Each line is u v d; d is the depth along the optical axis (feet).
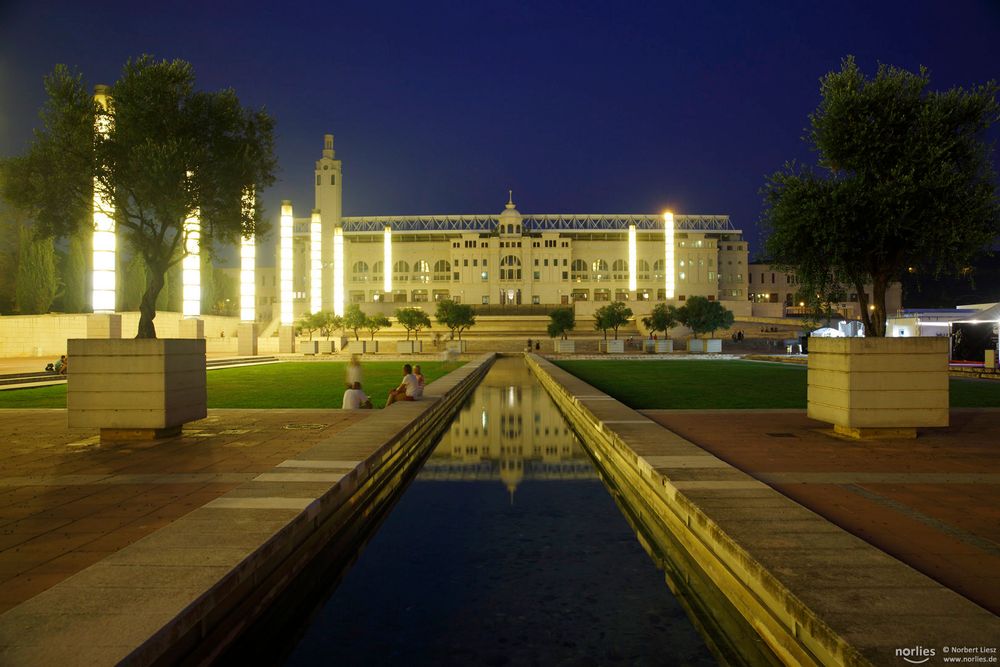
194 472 25.11
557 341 164.66
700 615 14.87
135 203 36.70
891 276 35.47
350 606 15.33
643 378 77.87
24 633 10.91
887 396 31.83
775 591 12.91
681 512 19.88
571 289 296.10
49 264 138.82
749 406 47.57
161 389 32.17
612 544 19.63
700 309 183.42
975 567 14.52
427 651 13.12
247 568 14.39
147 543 15.38
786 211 34.65
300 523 17.80
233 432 34.91
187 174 35.55
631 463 27.37
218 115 37.45
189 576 13.35
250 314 134.00
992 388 62.54
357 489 24.20
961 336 102.47
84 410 32.22
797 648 11.96
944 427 35.06
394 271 304.91
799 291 38.88
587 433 41.47
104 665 9.93
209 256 40.75
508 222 308.81
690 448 27.78
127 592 12.57
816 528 16.43
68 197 36.68
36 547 16.48
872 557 14.30
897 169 31.89
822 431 34.53
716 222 326.85
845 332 132.67
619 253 303.48
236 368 103.55
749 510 18.08
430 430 42.29
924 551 15.61
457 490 26.50
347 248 305.32
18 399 55.72
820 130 35.04
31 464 26.58
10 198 35.78
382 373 89.45
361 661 12.76
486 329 250.98
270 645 14.02
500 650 13.10
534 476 29.32
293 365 114.01
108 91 37.42
